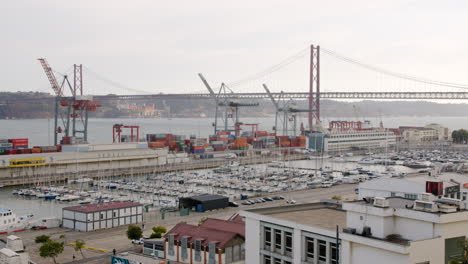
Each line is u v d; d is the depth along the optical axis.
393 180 109.31
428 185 83.56
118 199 185.88
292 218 64.62
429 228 51.50
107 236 126.69
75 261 103.56
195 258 95.12
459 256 52.25
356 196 185.88
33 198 193.88
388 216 53.66
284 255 61.06
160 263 80.50
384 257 50.44
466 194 99.19
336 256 53.38
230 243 93.25
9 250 93.06
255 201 175.62
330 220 63.09
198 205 159.62
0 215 141.62
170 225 138.12
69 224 137.12
